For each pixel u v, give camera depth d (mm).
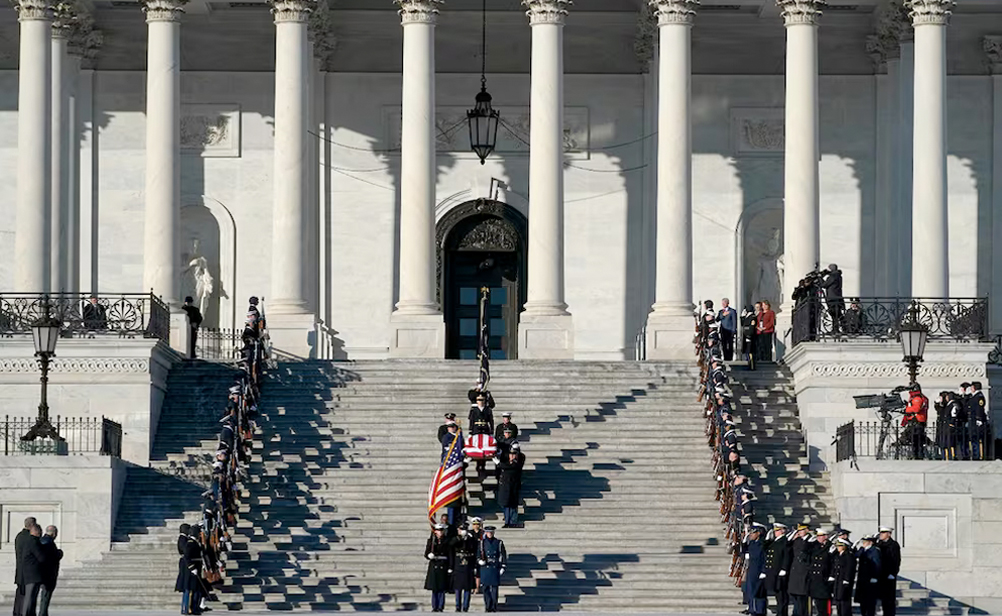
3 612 62312
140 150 85375
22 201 76688
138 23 84750
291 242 77688
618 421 69438
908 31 82125
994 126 85250
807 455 69062
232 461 64062
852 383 70188
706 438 68500
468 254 86875
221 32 85125
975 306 72250
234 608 58812
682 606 59625
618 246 85875
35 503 63875
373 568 61031
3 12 83000
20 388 69688
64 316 72125
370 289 85875
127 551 63344
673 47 77812
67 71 82750
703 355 71062
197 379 71375
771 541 57719
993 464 64312
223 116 85562
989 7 82875
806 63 78438
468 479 65750
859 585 58312
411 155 77500
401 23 79062
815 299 72188
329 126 85750
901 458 65312
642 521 63656
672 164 77500
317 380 71250
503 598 59656
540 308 76750
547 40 77438
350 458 66875
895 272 84062
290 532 62875
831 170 85812
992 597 64000
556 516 63781
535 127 77375
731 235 85625
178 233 77375
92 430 69062
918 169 78188
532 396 70812
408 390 71062
